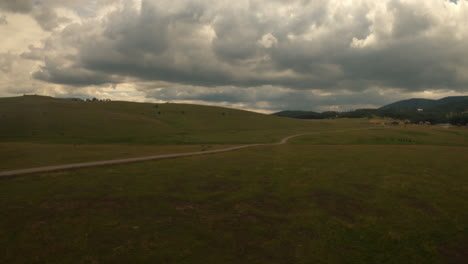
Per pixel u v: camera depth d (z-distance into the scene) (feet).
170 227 44.80
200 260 35.19
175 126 460.55
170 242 39.60
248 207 55.98
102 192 62.69
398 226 49.06
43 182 70.69
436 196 67.67
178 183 73.56
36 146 157.07
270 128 525.34
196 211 52.80
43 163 98.53
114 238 40.14
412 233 46.34
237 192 66.44
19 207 51.44
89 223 45.14
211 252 37.37
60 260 33.88
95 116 456.45
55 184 68.85
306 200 61.67
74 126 379.96
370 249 40.70
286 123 622.54
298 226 47.44
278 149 172.76
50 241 38.55
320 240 42.55
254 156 132.16
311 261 36.50
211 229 44.73
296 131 460.14
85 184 69.46
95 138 319.06
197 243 39.70
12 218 46.24
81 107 555.69
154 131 394.73
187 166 99.60
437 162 120.26
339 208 57.31
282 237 43.04
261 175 86.22
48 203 54.13
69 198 57.62
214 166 100.94
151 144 276.00
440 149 184.24
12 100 598.75
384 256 38.81
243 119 602.85
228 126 509.76
